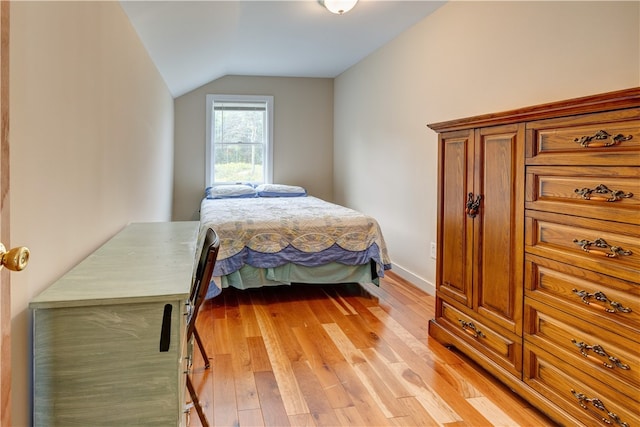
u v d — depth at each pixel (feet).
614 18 6.40
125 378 3.78
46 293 3.83
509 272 6.50
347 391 6.55
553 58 7.52
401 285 12.48
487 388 6.64
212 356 7.72
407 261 13.01
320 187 19.90
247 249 10.71
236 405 6.15
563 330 5.53
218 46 13.26
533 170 6.00
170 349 3.84
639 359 4.56
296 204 14.85
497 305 6.77
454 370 7.23
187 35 10.94
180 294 3.84
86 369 3.72
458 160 7.74
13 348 3.54
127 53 8.32
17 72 3.69
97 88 6.26
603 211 4.93
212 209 13.32
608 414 4.90
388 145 14.17
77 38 5.34
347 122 18.04
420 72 11.99
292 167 19.57
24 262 2.48
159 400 3.84
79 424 3.74
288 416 5.89
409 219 12.83
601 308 4.98
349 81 17.67
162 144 14.02
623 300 4.73
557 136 5.58
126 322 3.76
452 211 7.96
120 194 7.88
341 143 18.84
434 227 11.46
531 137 6.04
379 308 10.44
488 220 6.96
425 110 11.80
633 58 6.14
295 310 10.28
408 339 8.54
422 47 11.87
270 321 9.52
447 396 6.41
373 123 15.35
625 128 4.66
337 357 7.71
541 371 5.91
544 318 5.85
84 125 5.65
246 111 19.10
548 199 5.75
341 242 11.18
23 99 3.81
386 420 5.81
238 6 10.52
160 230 7.96
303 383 6.78
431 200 11.59
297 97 19.40
